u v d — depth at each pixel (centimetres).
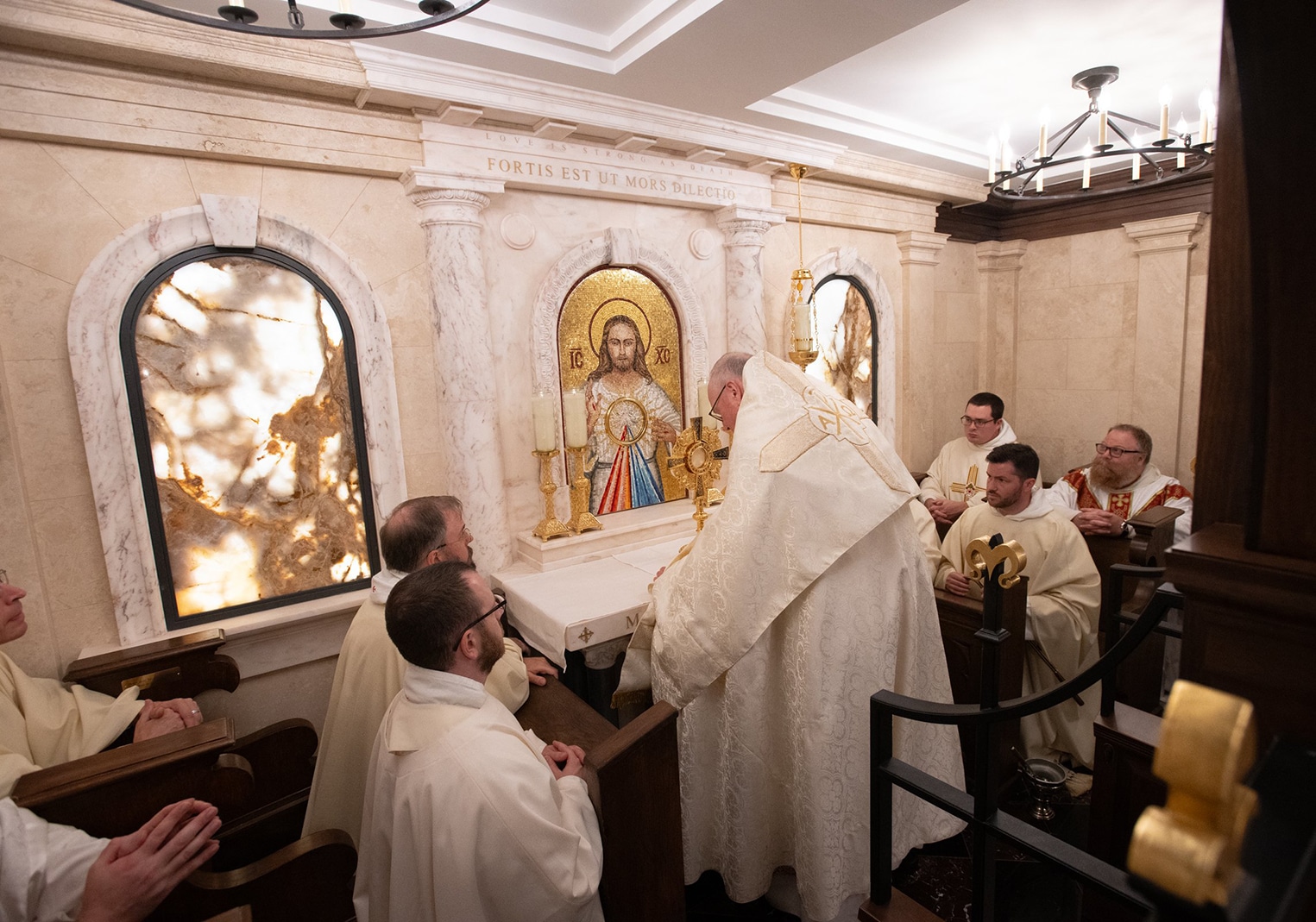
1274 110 53
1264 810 46
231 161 262
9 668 207
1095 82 342
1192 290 517
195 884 175
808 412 215
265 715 288
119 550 249
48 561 239
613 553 342
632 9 258
